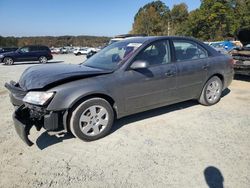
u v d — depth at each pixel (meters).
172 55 4.83
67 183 2.96
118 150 3.70
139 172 3.16
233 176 3.06
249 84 8.14
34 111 3.68
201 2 57.69
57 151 3.68
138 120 4.83
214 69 5.47
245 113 5.21
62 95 3.62
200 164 3.32
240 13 51.44
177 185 2.91
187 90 5.11
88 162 3.39
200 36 56.94
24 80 4.05
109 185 2.92
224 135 4.16
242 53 8.15
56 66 4.61
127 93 4.22
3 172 3.17
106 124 4.09
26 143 3.57
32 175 3.11
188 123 4.68
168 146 3.80
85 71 4.03
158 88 4.59
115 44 5.18
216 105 5.74
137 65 4.14
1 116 5.17
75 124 3.79
